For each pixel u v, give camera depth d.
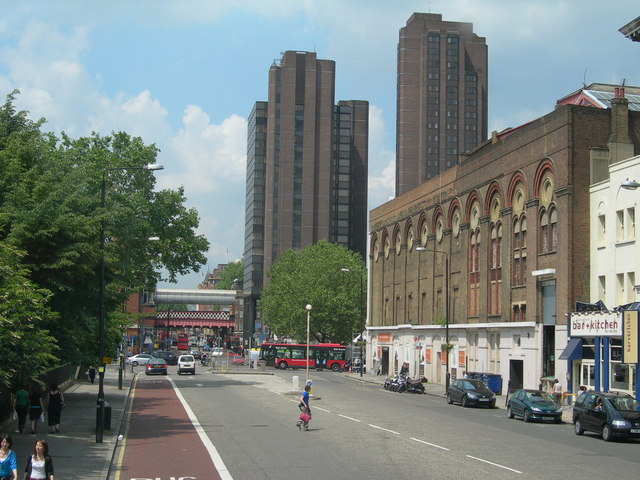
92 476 18.61
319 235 170.00
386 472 19.09
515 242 54.81
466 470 19.47
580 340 44.59
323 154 172.00
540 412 34.50
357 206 185.12
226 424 31.25
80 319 36.97
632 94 60.09
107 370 75.75
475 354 60.66
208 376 70.62
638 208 41.75
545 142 50.16
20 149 30.91
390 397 51.28
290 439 26.17
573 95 60.84
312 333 107.88
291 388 54.56
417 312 73.56
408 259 77.25
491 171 58.50
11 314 20.83
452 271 65.81
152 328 146.00
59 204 30.50
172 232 61.62
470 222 62.62
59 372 44.66
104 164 58.41
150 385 56.88
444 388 62.56
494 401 43.72
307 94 172.50
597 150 47.53
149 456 22.44
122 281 48.56
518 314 53.56
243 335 171.62
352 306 107.38
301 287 107.06
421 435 27.78
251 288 170.75
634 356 37.59
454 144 185.75
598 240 46.19
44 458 14.61
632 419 27.03
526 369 51.25
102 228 30.77
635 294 41.72
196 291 132.50
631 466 20.88
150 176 60.41
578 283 46.72
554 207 49.34
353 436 27.09
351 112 183.75
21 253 22.09
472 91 187.38
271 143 172.12
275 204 170.62
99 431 25.06
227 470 19.62
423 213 73.06
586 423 28.98
